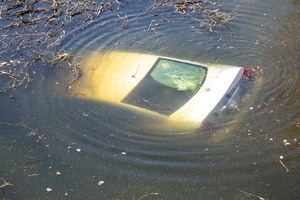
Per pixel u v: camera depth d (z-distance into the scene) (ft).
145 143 15.94
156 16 24.40
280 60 20.66
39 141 16.20
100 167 15.06
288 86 18.69
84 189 14.30
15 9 25.30
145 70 19.10
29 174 14.90
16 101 18.22
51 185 14.48
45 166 15.19
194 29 23.20
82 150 15.75
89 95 18.20
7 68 20.27
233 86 17.99
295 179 14.46
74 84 18.95
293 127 16.55
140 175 14.73
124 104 17.43
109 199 13.97
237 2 25.64
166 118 16.69
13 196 14.15
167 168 14.96
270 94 18.17
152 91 17.71
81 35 22.79
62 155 15.60
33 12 24.90
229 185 14.30
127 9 25.13
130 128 16.55
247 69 19.51
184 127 16.39
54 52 21.39
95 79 19.07
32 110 17.72
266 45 21.86
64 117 17.26
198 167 14.96
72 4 25.61
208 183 14.39
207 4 25.52
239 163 15.10
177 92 17.62
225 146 15.75
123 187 14.33
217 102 17.15
